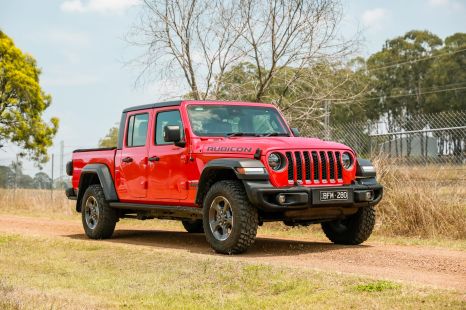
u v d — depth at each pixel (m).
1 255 8.87
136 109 10.05
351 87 15.46
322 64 14.84
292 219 8.31
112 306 5.68
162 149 9.29
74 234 11.73
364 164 8.69
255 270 6.70
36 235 10.99
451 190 11.41
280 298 5.61
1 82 40.41
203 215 8.47
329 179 8.27
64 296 6.11
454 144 13.15
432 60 65.06
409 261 7.37
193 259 7.61
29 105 41.03
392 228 11.01
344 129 13.61
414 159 12.30
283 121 9.53
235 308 5.41
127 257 8.23
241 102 9.42
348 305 5.19
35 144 41.16
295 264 7.18
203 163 8.55
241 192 8.03
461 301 5.04
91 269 7.71
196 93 15.68
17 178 22.56
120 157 10.24
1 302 5.60
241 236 7.97
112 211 10.65
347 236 9.15
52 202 19.72
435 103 62.88
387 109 65.81
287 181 7.99
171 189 9.09
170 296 6.00
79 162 11.30
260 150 8.00
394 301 5.18
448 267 6.95
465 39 63.41
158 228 12.99
